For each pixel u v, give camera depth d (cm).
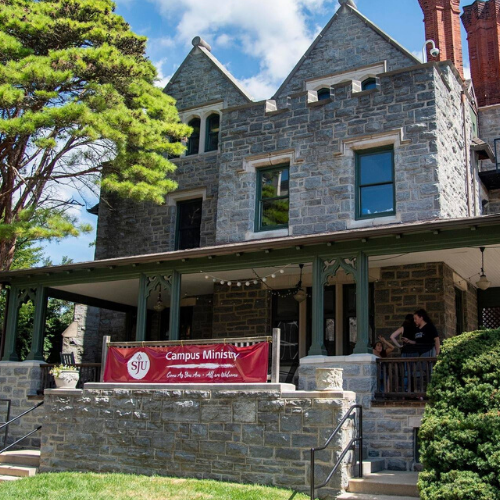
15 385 1599
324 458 981
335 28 1958
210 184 1978
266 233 1659
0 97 1516
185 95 2116
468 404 841
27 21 1678
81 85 1744
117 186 1692
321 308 1283
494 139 1925
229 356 1143
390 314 1462
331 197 1586
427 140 1509
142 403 1185
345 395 1000
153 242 2047
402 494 932
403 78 1570
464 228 1167
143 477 1105
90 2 1766
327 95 1930
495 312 1730
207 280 1695
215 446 1089
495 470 758
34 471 1248
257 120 1742
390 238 1235
